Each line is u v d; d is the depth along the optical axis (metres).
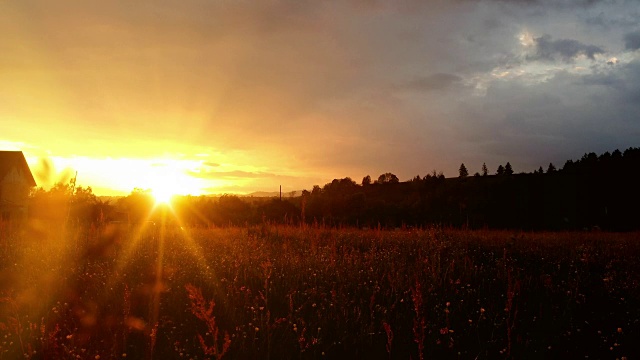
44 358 4.92
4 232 14.00
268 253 10.38
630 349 5.65
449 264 9.25
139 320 6.19
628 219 33.34
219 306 6.89
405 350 5.70
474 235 14.55
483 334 6.18
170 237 13.62
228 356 5.41
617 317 6.64
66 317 6.02
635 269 9.15
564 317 6.64
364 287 7.93
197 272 8.69
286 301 7.22
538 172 61.44
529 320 6.57
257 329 5.75
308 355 5.57
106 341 5.55
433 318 6.62
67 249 10.55
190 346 5.65
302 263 9.45
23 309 6.58
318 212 32.50
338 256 10.23
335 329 6.21
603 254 11.02
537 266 10.06
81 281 7.79
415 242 12.97
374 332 6.09
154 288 7.35
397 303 7.19
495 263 10.21
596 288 8.07
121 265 9.17
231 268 8.95
